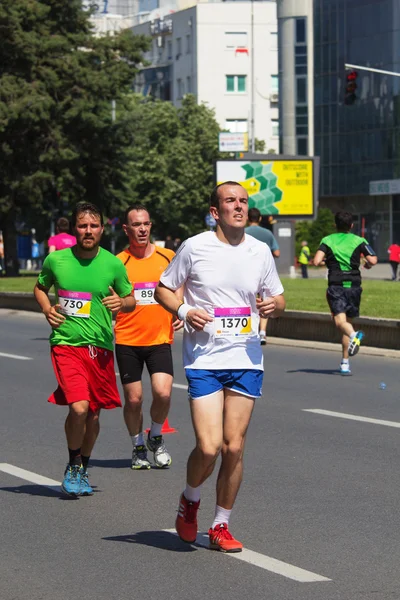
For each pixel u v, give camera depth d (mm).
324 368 26734
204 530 11484
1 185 87312
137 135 91438
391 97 132500
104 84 86562
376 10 133125
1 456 15625
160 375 14820
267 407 20203
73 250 13219
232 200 10477
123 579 9734
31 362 28344
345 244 25250
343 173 138625
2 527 11664
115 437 17328
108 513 12273
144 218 15102
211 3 174250
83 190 88750
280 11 148375
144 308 14922
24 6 85375
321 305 38250
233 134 110250
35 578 9789
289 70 148250
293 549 10688
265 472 14375
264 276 10609
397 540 11031
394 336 30391
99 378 13195
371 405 20500
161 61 185000
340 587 9445
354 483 13695
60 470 14656
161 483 13891
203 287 10461
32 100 83375
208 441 10305
